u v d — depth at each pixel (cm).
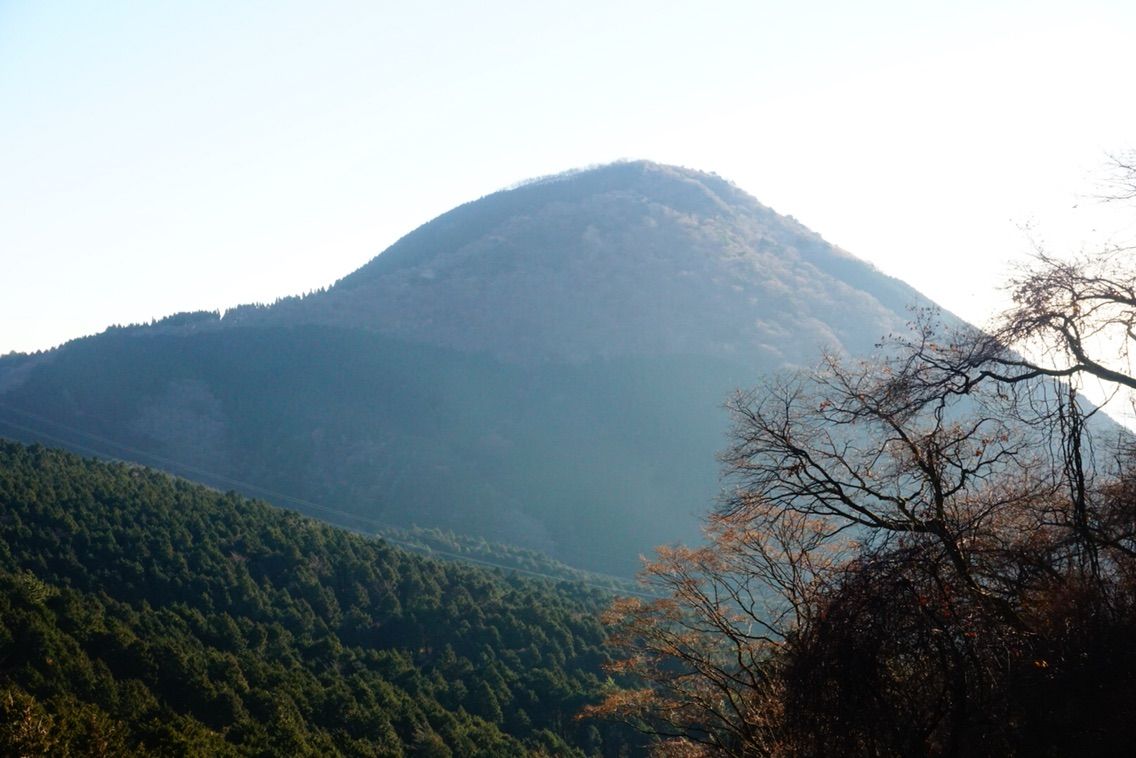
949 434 1192
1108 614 976
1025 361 1097
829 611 1055
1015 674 968
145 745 3194
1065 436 1059
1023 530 1123
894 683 1012
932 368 1142
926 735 991
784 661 1422
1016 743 945
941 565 1073
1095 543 1011
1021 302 1093
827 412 1296
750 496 1400
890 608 1002
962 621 995
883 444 1242
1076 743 912
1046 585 1041
